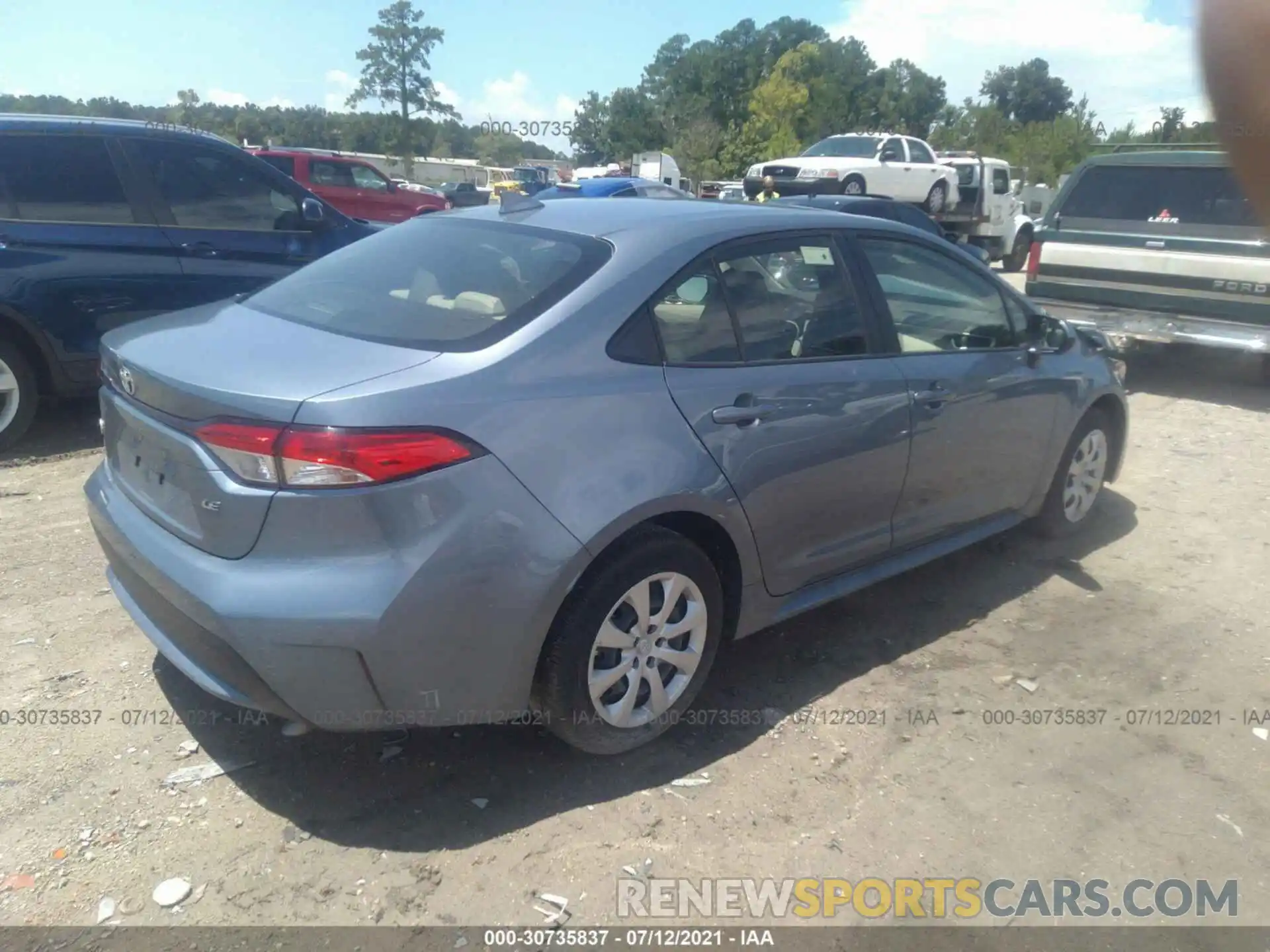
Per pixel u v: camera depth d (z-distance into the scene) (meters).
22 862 2.60
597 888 2.62
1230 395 8.67
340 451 2.45
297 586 2.49
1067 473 4.91
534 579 2.68
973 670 3.81
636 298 3.05
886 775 3.14
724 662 3.79
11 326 5.81
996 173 21.41
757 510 3.25
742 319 3.32
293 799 2.90
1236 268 8.02
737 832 2.85
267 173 6.84
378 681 2.57
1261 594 4.59
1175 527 5.43
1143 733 3.43
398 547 2.51
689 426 3.04
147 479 2.90
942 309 4.11
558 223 3.39
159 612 2.80
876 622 4.18
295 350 2.81
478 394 2.65
